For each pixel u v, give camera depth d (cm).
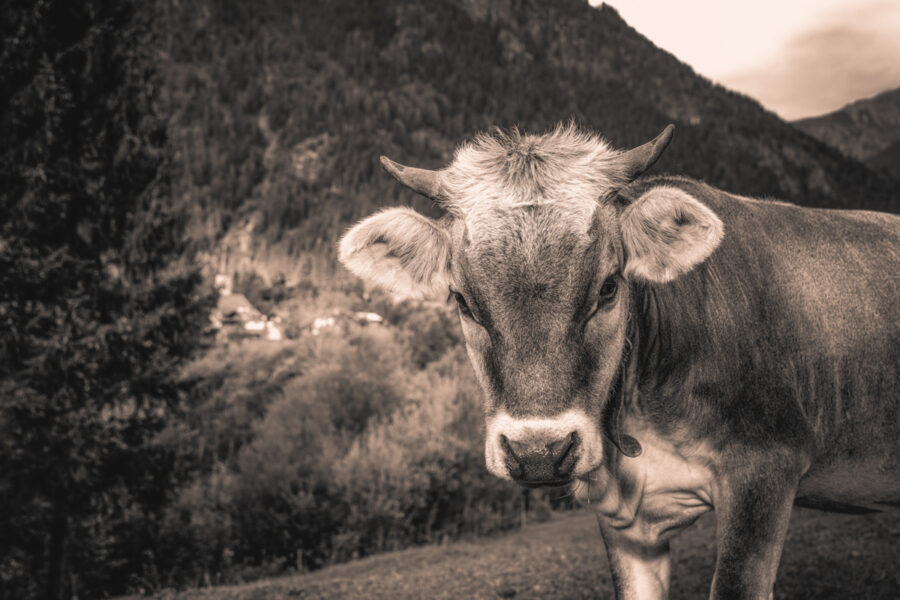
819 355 405
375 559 1866
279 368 4006
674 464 391
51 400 1541
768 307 397
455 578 1155
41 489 1595
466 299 328
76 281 1644
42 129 1634
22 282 1560
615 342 337
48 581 1647
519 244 311
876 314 415
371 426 2434
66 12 1784
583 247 313
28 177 1574
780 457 375
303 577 1658
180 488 1933
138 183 1800
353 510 2162
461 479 2398
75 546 1733
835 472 417
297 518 2202
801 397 400
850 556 791
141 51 1989
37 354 1562
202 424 2569
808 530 1048
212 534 2169
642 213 340
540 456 290
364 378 2700
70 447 1560
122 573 2045
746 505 370
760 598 358
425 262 371
